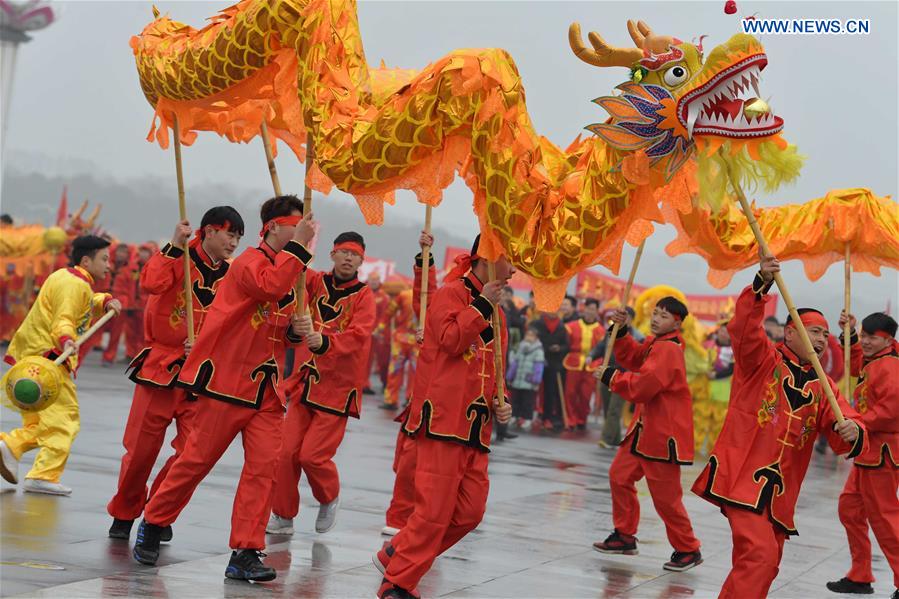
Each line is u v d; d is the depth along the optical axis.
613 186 6.08
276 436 7.09
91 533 7.82
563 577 7.86
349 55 6.58
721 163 5.99
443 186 6.21
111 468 10.70
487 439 6.53
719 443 6.65
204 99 7.42
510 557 8.39
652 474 8.59
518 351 19.47
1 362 20.81
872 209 8.17
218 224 7.76
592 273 25.84
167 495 7.05
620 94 6.03
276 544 8.20
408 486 8.54
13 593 6.04
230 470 11.42
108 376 20.78
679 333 8.88
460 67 6.02
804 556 9.72
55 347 8.95
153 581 6.67
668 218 7.15
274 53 6.87
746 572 6.38
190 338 7.65
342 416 8.60
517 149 6.05
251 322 7.02
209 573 7.02
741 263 7.50
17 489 9.18
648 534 10.03
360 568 7.54
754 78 5.86
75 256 9.15
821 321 6.93
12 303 24.33
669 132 5.93
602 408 23.70
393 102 6.20
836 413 6.45
